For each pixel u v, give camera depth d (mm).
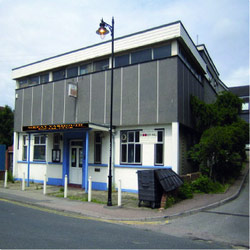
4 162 19844
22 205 10594
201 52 20156
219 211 9641
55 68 17562
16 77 19688
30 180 18031
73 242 5988
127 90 13953
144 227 7723
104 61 15562
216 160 14164
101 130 13844
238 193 12945
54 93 17078
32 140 18406
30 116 18312
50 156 17047
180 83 13172
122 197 12125
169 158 12695
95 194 12953
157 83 13133
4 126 26938
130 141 13898
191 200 11055
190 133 15398
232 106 17547
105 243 6027
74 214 9266
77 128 13297
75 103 15938
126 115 13820
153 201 9852
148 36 13703
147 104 13266
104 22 10703
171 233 7121
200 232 7215
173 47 13117
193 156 13930
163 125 13023
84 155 14969
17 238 6125
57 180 16391
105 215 8859
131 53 14523
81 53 16172
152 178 10000
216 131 13305
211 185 13062
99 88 15008
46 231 6840
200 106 14758
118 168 14023
